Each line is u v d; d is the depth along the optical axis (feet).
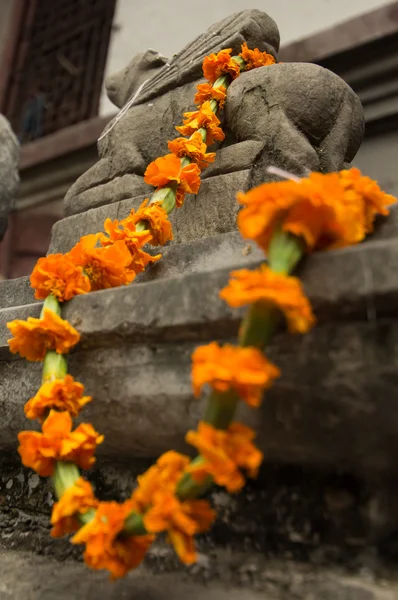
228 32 5.28
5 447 3.63
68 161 11.91
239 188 4.19
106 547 2.30
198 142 4.26
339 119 4.59
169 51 11.62
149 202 4.35
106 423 2.95
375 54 8.55
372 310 2.18
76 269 3.17
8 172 7.50
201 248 3.76
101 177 5.24
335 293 2.23
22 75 14.24
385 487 2.40
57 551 3.22
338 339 2.27
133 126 5.20
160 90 5.28
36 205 12.65
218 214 4.21
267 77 4.46
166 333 2.70
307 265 2.34
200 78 5.12
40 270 3.18
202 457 2.22
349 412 2.22
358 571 2.37
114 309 2.89
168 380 2.69
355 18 8.72
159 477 2.17
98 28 13.52
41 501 3.49
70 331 2.91
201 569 2.68
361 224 2.53
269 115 4.37
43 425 2.69
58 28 14.25
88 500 2.54
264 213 2.33
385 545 2.37
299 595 2.33
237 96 4.58
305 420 2.34
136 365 2.84
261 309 2.14
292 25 10.28
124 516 2.35
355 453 2.31
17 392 3.35
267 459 2.65
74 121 12.93
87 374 3.02
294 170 4.22
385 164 8.50
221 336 2.56
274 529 2.64
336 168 4.48
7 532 3.51
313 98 4.39
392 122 8.60
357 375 2.19
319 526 2.53
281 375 2.37
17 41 14.48
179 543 2.10
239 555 2.67
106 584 2.72
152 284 2.79
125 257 3.36
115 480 3.26
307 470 2.62
